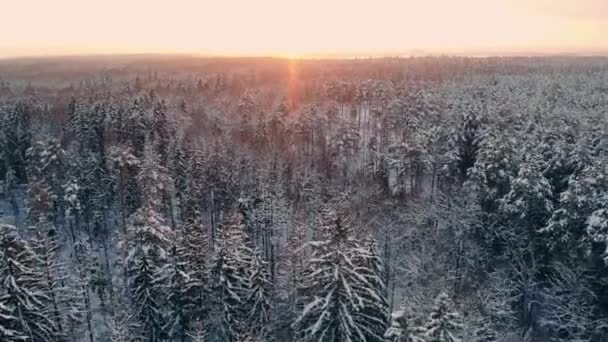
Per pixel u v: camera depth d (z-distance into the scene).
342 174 84.56
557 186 53.09
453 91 117.06
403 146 71.06
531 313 48.97
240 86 164.75
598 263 43.91
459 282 52.03
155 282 42.72
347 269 33.56
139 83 164.12
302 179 76.00
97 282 55.44
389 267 55.47
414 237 60.12
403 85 128.12
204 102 137.25
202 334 38.72
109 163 73.62
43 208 64.19
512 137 61.94
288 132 98.62
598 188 44.78
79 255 58.50
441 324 24.25
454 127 71.44
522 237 50.34
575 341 43.06
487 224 55.59
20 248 37.28
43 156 73.06
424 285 51.97
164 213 70.19
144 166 65.44
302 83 163.88
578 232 45.56
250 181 76.56
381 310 35.91
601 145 55.59
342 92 133.75
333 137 87.62
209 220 70.19
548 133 58.66
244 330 38.56
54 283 41.50
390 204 67.38
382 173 75.38
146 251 43.09
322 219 46.75
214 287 42.19
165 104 109.12
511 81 134.75
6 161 87.62
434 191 71.94
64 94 167.50
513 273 51.59
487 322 42.66
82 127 88.56
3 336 32.94
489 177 56.09
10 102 134.75
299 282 43.91
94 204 69.62
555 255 48.38
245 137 101.56
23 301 34.81
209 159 73.75
